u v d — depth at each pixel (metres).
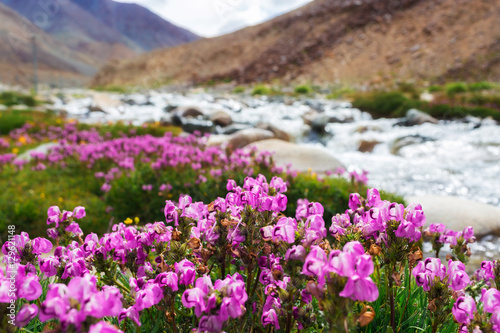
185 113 20.12
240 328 1.74
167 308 1.79
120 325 1.92
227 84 72.25
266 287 1.89
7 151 11.57
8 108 25.12
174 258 1.97
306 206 1.95
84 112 26.72
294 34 81.56
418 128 18.55
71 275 1.73
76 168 8.88
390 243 1.90
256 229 1.90
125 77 102.75
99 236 6.24
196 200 6.78
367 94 28.34
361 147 15.65
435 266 1.89
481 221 6.67
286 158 9.97
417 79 53.09
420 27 65.19
